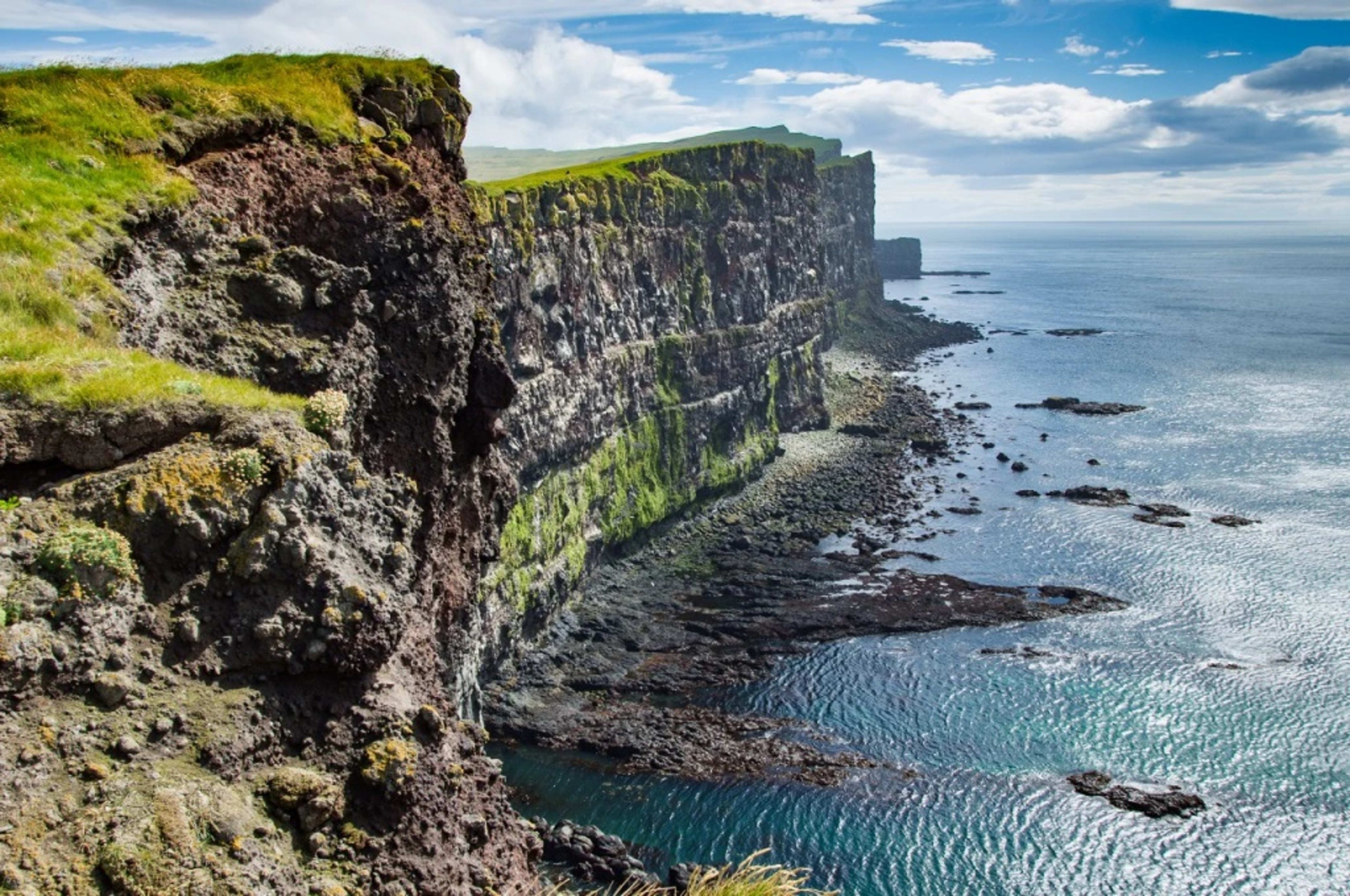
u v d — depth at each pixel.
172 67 37.75
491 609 76.75
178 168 31.86
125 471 20.06
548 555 89.81
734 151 140.12
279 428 21.78
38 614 17.30
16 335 22.97
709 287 129.12
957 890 56.50
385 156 35.91
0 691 16.30
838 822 62.09
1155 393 187.88
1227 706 75.31
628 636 88.25
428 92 40.81
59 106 30.89
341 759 18.58
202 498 19.52
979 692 78.06
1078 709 75.19
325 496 20.67
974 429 161.12
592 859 56.06
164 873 15.34
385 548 22.27
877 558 106.81
